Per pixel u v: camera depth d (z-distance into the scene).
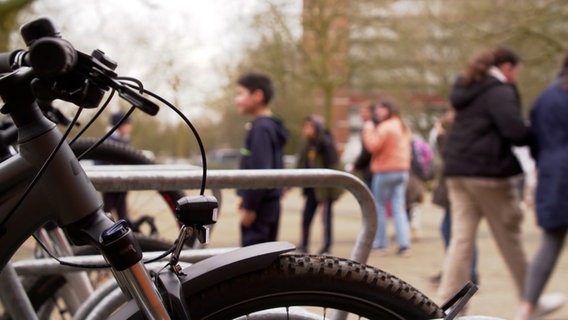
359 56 27.17
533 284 4.23
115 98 1.60
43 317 2.59
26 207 1.46
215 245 6.27
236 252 1.58
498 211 4.52
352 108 45.03
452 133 4.69
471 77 4.58
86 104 1.40
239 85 4.93
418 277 6.09
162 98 1.50
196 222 1.54
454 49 24.84
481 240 9.04
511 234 4.56
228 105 26.62
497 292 5.65
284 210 14.88
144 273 1.47
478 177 4.50
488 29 17.69
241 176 2.02
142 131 20.67
